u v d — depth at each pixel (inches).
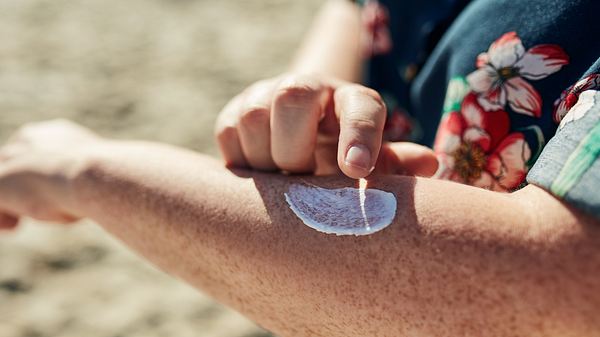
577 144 12.8
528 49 15.8
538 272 12.7
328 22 24.9
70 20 56.2
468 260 13.1
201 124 45.3
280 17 58.7
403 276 13.5
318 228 14.1
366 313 13.8
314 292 14.1
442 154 17.3
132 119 45.7
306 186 14.8
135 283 34.4
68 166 17.6
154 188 15.9
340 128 15.4
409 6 20.8
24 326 31.6
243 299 15.4
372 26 22.3
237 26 57.1
